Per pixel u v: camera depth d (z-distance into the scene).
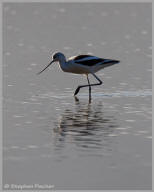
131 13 43.53
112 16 41.91
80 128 13.02
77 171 9.98
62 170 10.05
